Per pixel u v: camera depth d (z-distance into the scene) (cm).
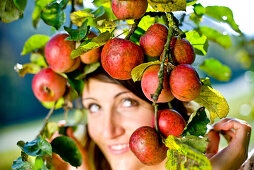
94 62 120
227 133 121
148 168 140
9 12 114
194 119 96
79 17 110
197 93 84
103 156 184
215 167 105
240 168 117
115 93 137
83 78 133
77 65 120
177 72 83
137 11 88
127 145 143
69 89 142
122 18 91
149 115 141
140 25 109
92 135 157
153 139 91
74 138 169
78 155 110
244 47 292
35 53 139
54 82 131
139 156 92
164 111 97
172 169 85
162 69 81
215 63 156
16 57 1105
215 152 128
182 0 86
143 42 92
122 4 87
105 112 141
